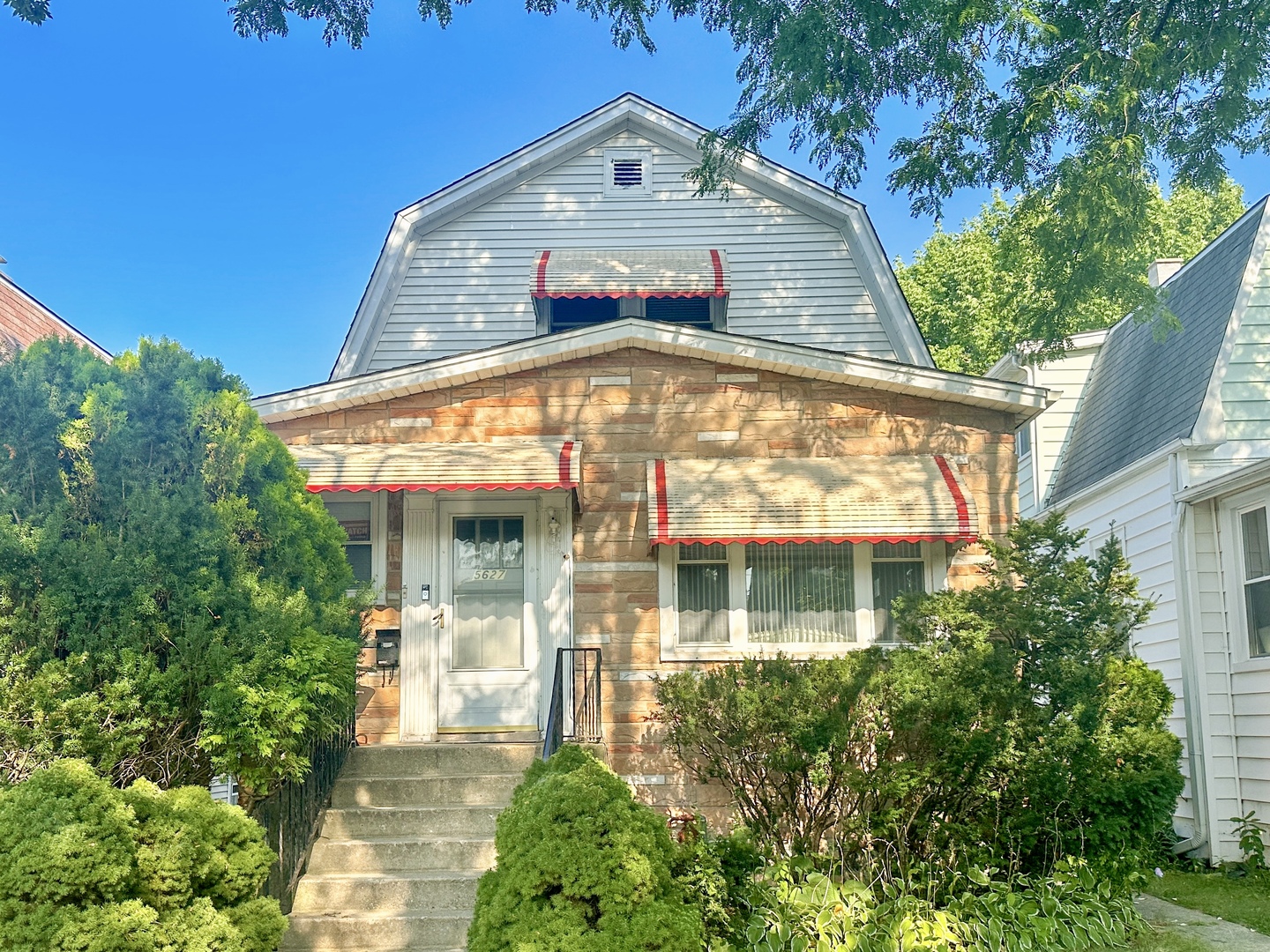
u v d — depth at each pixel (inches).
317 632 300.7
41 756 246.7
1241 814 450.3
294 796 324.5
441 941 305.4
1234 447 478.0
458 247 613.0
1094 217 434.3
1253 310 491.8
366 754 384.5
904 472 431.5
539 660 429.1
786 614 434.0
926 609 372.8
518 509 440.5
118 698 258.4
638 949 233.8
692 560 438.0
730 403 447.8
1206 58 439.8
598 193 619.2
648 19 478.6
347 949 304.5
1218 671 462.6
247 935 234.4
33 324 591.8
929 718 338.3
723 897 286.0
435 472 408.2
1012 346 517.7
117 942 195.8
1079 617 372.8
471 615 434.9
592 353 447.2
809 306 602.2
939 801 351.6
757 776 366.3
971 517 412.5
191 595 276.5
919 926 300.2
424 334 601.0
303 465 414.3
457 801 368.2
